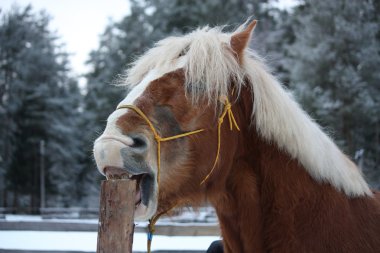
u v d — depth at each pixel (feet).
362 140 73.20
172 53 8.84
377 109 71.67
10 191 123.85
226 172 8.78
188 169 8.24
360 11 79.77
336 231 8.50
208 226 24.41
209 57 8.73
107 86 122.31
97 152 7.36
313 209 8.64
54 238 23.53
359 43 76.54
